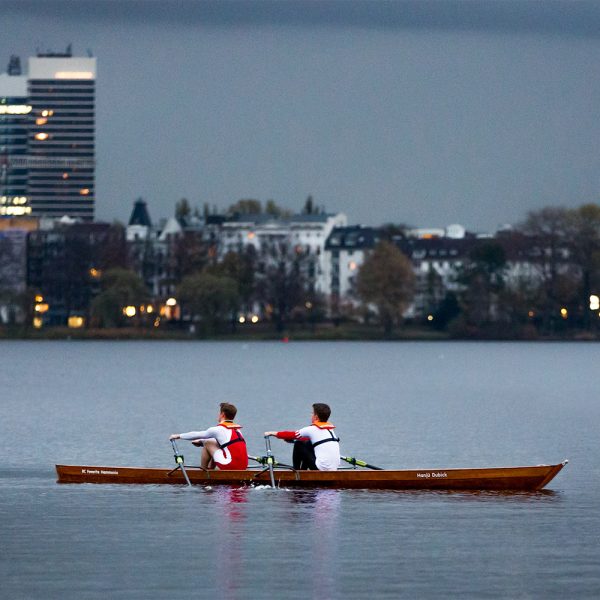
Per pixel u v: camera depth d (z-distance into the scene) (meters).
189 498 119.44
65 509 114.19
